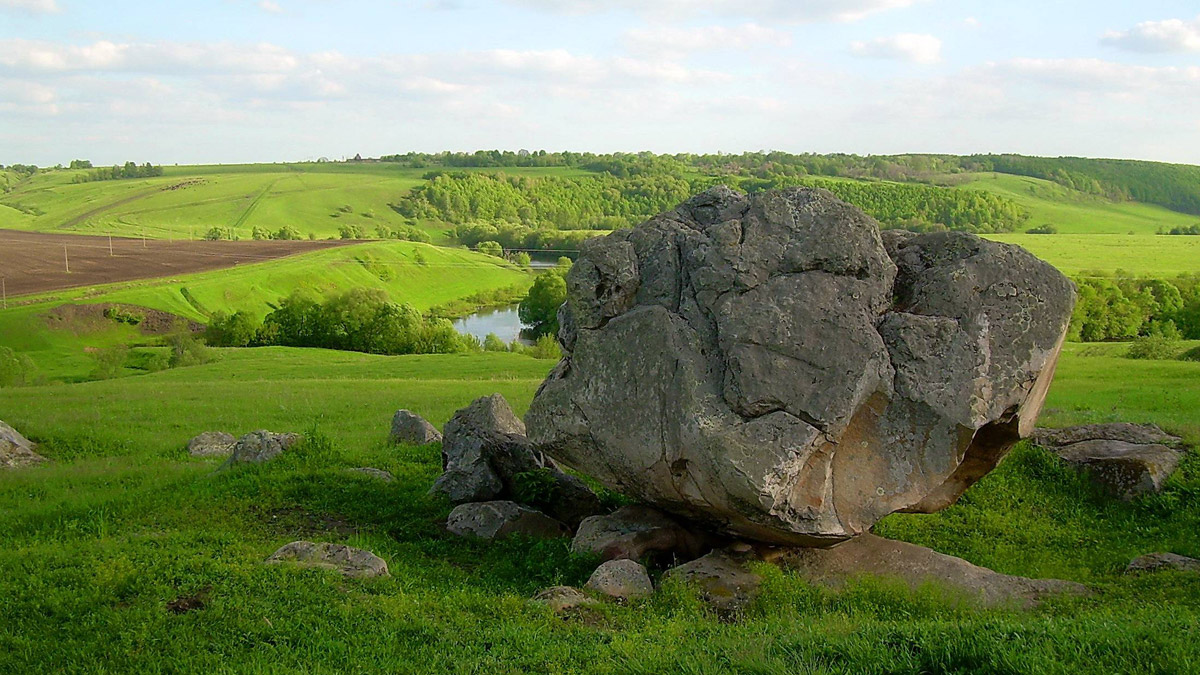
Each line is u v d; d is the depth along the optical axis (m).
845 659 8.84
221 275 104.31
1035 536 16.11
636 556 13.75
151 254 121.12
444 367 57.22
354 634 10.07
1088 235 143.50
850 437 12.37
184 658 9.41
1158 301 87.25
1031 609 11.84
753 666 8.71
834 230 13.02
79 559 12.37
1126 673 8.05
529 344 92.69
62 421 29.55
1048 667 8.16
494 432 18.44
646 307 13.52
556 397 13.95
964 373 12.22
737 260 13.12
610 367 13.51
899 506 12.24
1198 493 16.72
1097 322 81.50
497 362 59.81
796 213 13.41
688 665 8.80
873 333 12.38
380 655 9.59
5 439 24.58
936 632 9.24
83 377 66.12
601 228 159.75
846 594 12.16
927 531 16.19
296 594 11.12
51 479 20.72
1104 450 18.52
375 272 119.56
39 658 9.49
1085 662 8.34
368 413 32.84
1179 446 18.67
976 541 15.77
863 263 12.91
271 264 113.56
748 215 13.70
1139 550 15.15
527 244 156.88
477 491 17.25
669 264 13.81
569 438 13.75
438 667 9.27
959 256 13.18
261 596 11.04
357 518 16.47
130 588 11.13
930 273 13.16
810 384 12.11
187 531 14.70
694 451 12.24
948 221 139.75
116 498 17.66
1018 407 12.47
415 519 16.45
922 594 12.10
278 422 31.05
